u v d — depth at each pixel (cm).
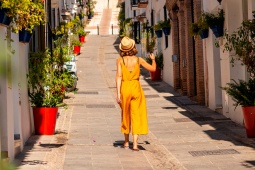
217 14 1377
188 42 1841
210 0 1484
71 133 1145
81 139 1061
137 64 927
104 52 3728
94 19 6191
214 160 817
